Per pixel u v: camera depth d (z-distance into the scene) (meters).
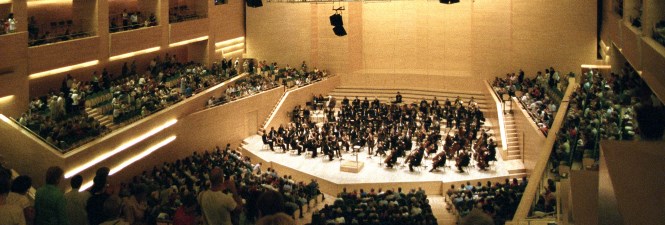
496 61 38.88
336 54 43.75
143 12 35.50
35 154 24.55
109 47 31.39
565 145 22.83
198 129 34.22
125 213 7.48
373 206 23.62
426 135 34.22
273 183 27.75
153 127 30.69
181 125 32.88
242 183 26.36
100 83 31.33
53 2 31.48
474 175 30.33
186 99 34.06
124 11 34.25
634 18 25.08
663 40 19.64
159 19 35.41
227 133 36.62
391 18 43.69
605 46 33.34
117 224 5.89
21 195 6.95
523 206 18.23
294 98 40.66
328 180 30.17
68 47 28.61
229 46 43.31
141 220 7.66
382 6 43.72
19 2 26.03
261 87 39.50
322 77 42.97
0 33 25.52
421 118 36.91
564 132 24.72
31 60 26.52
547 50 36.44
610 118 22.00
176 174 28.84
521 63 37.62
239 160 32.00
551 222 13.75
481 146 31.52
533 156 29.17
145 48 34.19
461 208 24.91
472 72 40.66
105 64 33.78
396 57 43.97
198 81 36.62
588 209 8.83
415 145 34.91
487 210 21.83
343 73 43.81
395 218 21.44
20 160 24.84
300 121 37.84
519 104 33.25
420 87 42.38
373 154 34.41
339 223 20.84
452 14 41.84
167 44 36.12
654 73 19.16
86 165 25.81
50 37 28.22
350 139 34.62
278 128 39.19
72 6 32.03
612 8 31.25
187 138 33.44
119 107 29.30
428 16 42.69
